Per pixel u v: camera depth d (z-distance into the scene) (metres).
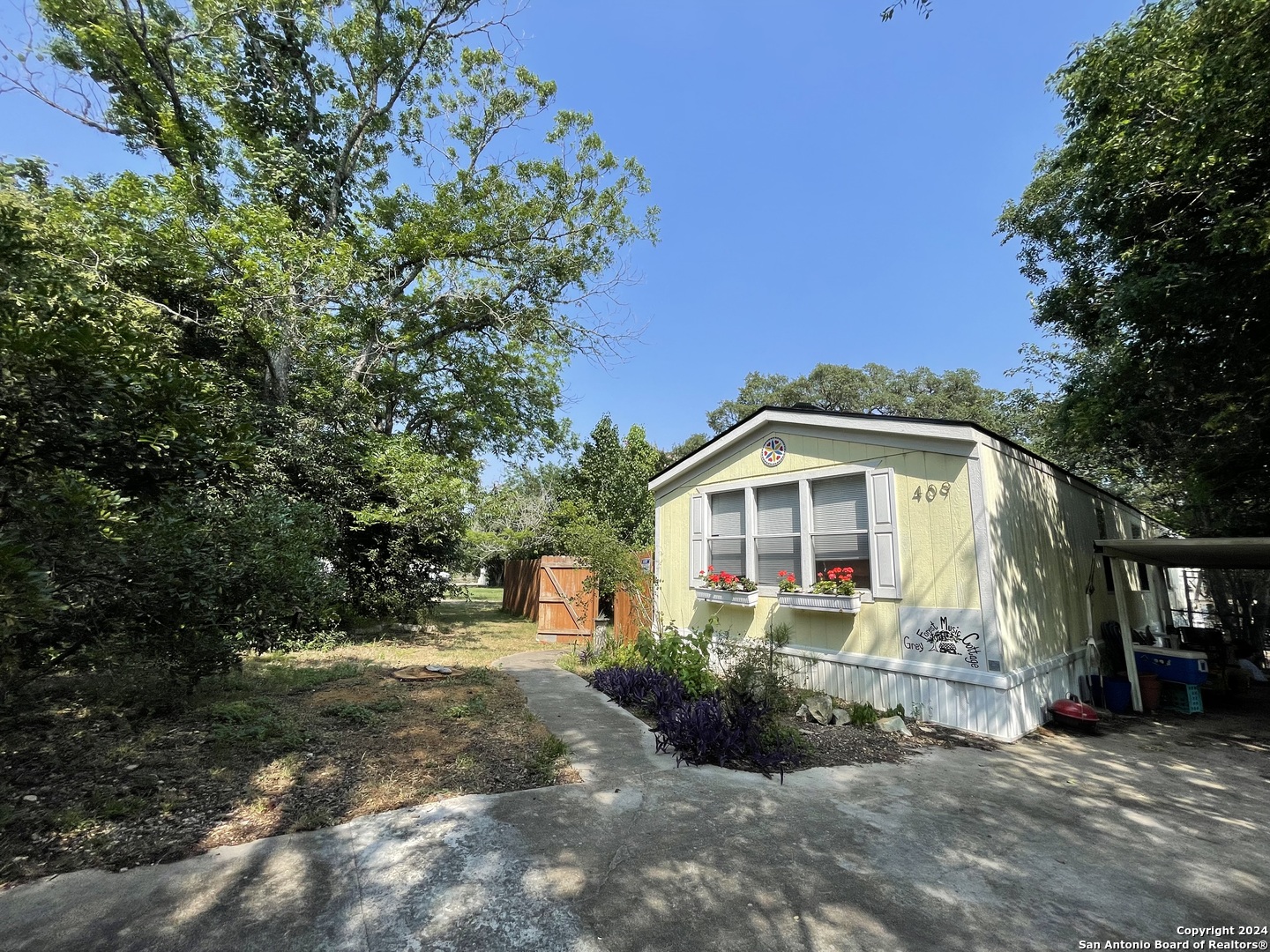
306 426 10.59
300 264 10.80
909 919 2.50
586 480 21.38
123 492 3.93
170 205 10.34
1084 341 10.00
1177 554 7.46
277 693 6.00
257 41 13.52
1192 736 5.95
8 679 3.89
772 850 3.11
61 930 2.23
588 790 3.88
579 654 9.20
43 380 3.11
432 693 6.36
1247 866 3.09
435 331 15.59
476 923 2.38
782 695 5.06
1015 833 3.43
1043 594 6.61
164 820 3.17
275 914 2.39
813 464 7.28
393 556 11.45
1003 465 6.16
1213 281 6.22
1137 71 6.42
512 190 14.85
